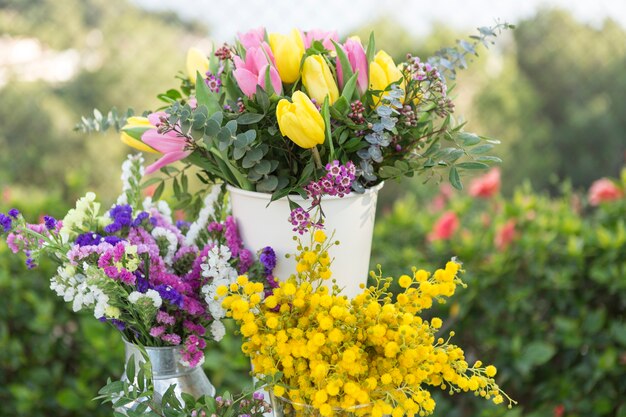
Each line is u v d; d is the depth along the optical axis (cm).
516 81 618
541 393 230
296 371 101
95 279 99
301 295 101
